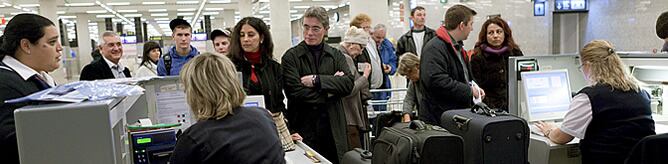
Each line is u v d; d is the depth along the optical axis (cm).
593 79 251
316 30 284
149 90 226
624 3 742
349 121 306
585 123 247
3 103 150
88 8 1959
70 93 146
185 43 362
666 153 187
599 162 246
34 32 171
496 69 371
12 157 148
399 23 1558
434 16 1052
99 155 135
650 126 243
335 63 292
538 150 276
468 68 323
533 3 822
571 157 300
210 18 2711
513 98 333
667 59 301
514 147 246
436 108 304
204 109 160
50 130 131
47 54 176
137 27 2530
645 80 325
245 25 262
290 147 239
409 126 234
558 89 327
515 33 870
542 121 317
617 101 239
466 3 974
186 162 156
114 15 2355
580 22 830
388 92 475
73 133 132
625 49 746
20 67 170
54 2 1673
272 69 275
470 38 963
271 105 270
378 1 874
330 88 271
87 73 371
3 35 174
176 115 230
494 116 252
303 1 1908
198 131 157
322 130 284
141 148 170
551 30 814
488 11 927
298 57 284
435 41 304
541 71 326
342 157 277
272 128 173
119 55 393
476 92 306
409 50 516
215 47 338
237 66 261
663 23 287
